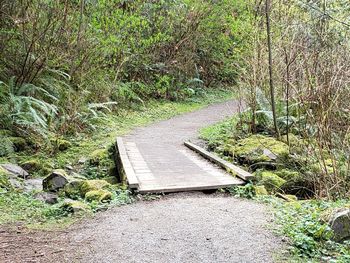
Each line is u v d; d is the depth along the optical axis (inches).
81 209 203.3
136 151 336.5
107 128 434.6
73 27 449.1
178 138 404.8
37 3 391.5
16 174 285.6
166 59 644.1
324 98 277.0
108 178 293.0
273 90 369.7
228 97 705.0
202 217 194.4
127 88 537.3
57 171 265.7
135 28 564.4
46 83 401.7
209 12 674.2
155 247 160.4
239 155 333.4
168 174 265.3
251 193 233.6
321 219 179.2
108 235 172.9
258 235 171.8
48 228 184.7
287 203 218.7
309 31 389.4
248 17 660.1
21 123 349.4
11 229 183.2
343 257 149.9
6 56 388.2
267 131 387.9
